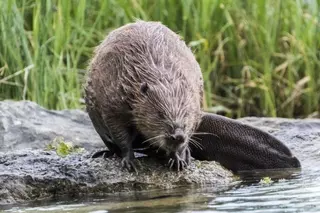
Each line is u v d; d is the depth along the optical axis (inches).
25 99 1158.3
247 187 754.2
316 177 789.9
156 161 795.4
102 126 812.0
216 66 1283.2
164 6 1269.7
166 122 751.1
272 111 1258.6
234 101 1280.8
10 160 795.4
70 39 1211.2
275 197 697.0
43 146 944.9
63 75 1221.1
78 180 764.6
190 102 769.6
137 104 765.9
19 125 959.6
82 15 1198.9
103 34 1243.8
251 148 840.3
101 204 713.0
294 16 1294.3
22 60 1168.2
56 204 725.3
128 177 773.3
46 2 1176.2
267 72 1267.2
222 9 1279.5
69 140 954.7
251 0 1296.8
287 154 840.3
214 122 839.7
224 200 697.0
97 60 807.7
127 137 784.3
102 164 784.9
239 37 1284.4
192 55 830.5
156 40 797.9
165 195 738.2
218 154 842.2
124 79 775.7
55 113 1019.3
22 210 703.1
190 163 804.0
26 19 1223.5
